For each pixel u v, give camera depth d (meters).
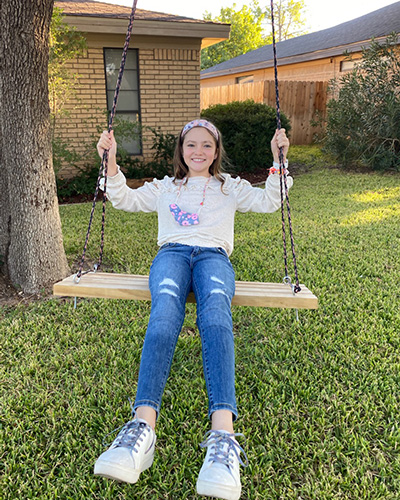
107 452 1.60
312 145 13.57
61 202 7.76
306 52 14.60
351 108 9.62
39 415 2.37
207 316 1.91
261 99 13.42
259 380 2.60
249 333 3.17
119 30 8.10
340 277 4.08
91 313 3.49
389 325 3.21
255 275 4.14
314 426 2.26
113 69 8.76
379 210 6.43
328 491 1.87
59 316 3.43
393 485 1.90
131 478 1.58
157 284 2.08
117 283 2.36
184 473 2.01
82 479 1.96
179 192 2.49
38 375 2.68
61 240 4.03
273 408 2.38
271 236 5.40
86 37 8.20
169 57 8.93
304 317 3.39
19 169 3.67
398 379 2.60
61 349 2.98
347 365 2.77
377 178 8.82
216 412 1.69
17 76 3.45
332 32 17.25
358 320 3.29
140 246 5.02
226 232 2.44
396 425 2.22
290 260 4.54
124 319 3.36
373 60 9.66
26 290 3.84
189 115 9.39
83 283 2.33
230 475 1.54
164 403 2.47
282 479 1.95
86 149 8.62
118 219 6.36
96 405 2.46
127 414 2.37
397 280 4.01
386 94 9.06
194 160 2.48
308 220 6.06
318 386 2.57
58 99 7.69
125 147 9.27
